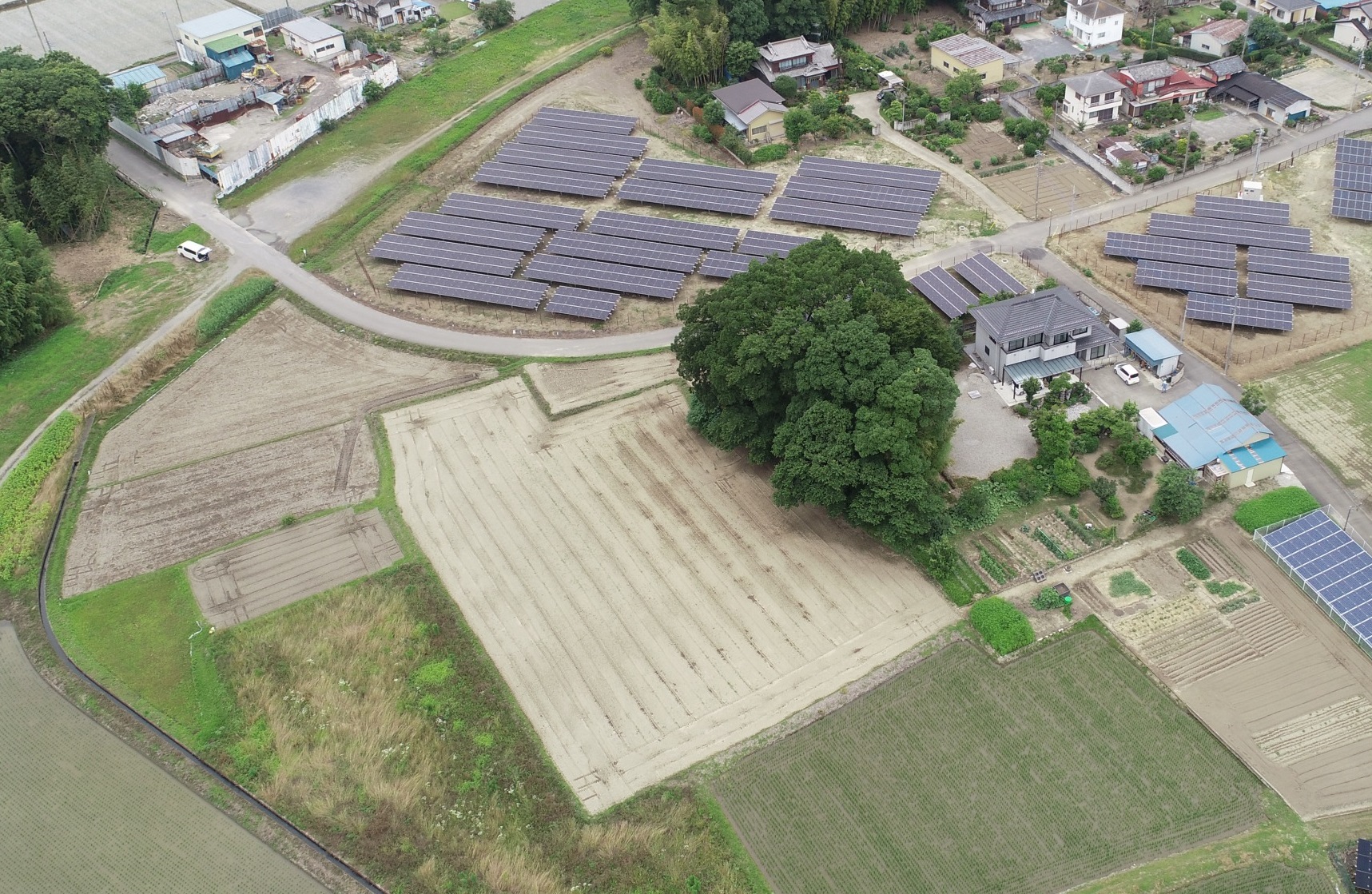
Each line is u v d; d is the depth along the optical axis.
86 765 92.06
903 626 97.75
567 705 93.50
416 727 92.19
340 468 119.19
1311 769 84.12
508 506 113.06
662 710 92.62
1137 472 108.88
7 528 114.19
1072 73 180.12
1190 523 104.12
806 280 109.88
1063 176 156.50
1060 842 81.19
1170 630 95.12
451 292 141.88
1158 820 81.88
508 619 101.25
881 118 174.00
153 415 128.50
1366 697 88.50
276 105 185.62
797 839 82.81
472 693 94.56
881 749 88.31
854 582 102.19
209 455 122.44
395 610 102.50
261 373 133.62
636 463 116.81
